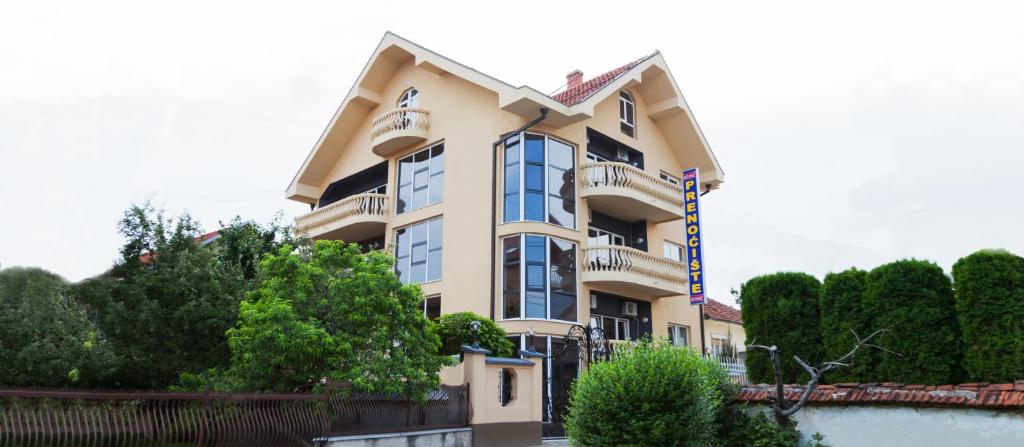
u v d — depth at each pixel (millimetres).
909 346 9188
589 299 20219
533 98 18734
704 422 9312
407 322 12617
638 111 23969
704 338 24438
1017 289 8359
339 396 10766
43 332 14422
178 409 8617
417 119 22250
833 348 10086
